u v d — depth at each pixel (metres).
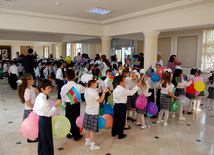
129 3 5.06
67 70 3.12
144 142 3.28
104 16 6.79
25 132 2.54
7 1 5.00
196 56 7.54
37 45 19.56
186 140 3.38
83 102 5.93
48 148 2.38
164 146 3.15
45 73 7.38
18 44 19.50
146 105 3.95
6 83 9.45
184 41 7.96
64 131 2.56
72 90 2.84
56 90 7.90
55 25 7.14
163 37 8.82
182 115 4.80
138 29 6.84
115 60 6.93
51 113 2.37
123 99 3.28
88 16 6.84
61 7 5.60
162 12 5.71
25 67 6.08
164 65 8.91
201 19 4.94
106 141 3.29
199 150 3.03
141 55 6.13
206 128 3.96
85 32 7.90
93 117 2.89
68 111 3.21
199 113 4.99
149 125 4.10
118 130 3.35
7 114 4.64
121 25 7.57
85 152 2.90
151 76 4.14
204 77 5.18
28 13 6.19
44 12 6.29
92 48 14.92
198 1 4.50
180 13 5.43
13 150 2.92
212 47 7.04
